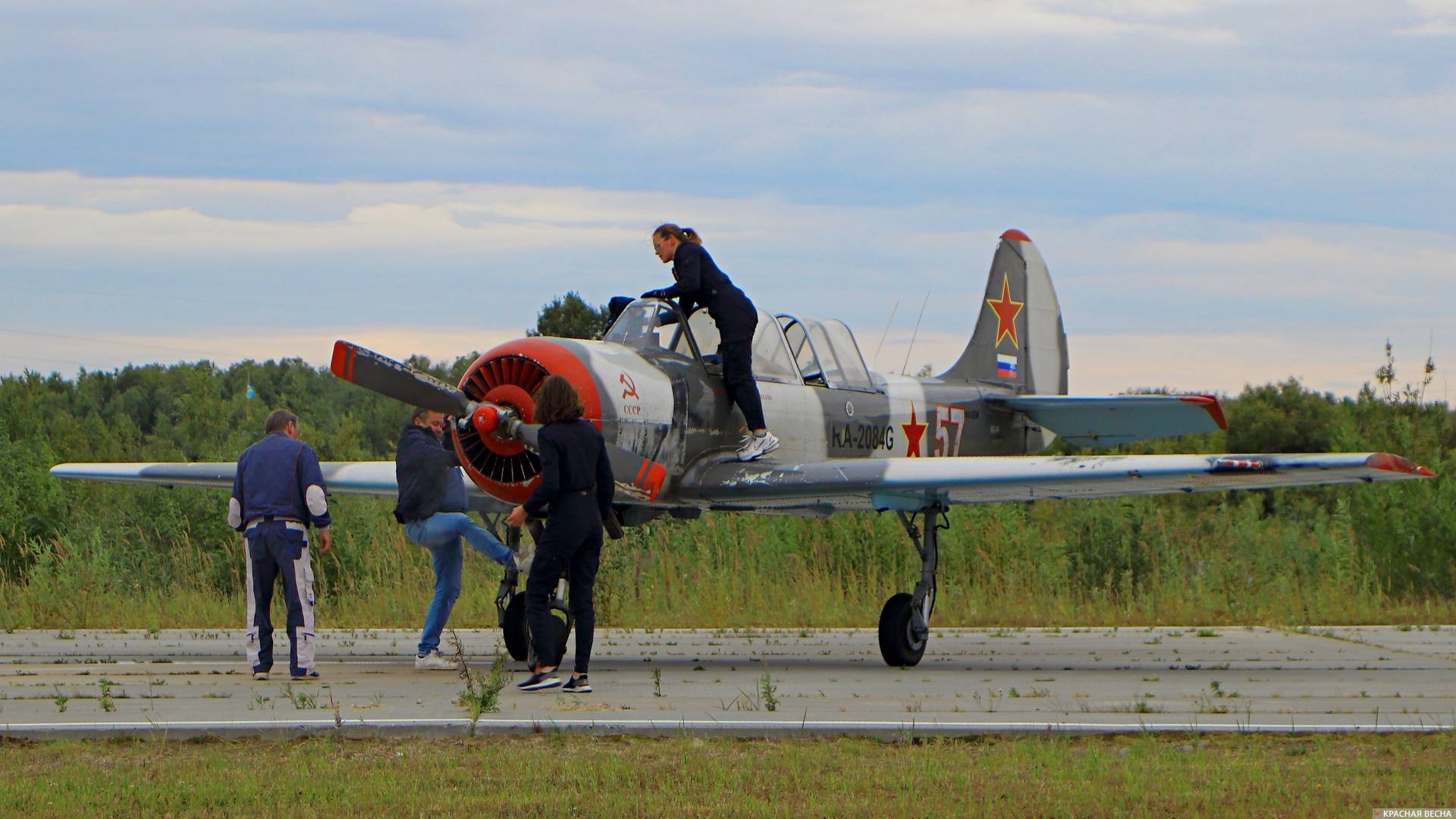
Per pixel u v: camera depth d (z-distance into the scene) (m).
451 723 13.43
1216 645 25.38
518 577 21.16
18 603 31.83
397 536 35.72
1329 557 35.28
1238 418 78.50
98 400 147.50
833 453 24.78
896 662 21.17
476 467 19.97
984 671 20.31
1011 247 33.91
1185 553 37.75
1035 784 11.16
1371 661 21.88
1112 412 29.61
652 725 13.43
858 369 26.20
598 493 16.86
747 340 21.67
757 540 35.59
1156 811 10.38
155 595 33.69
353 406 146.75
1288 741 13.30
